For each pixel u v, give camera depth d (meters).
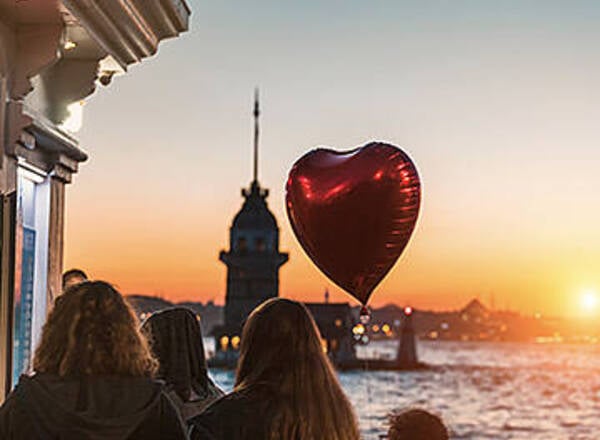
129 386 3.70
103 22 6.92
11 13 6.39
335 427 4.16
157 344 5.35
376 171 7.93
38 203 7.63
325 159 8.23
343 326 158.75
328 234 8.06
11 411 3.61
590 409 161.75
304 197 8.09
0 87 6.36
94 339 3.69
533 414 151.38
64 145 7.56
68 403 3.60
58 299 3.82
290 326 4.24
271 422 4.06
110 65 7.78
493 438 120.56
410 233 8.11
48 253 7.66
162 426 3.72
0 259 6.52
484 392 190.88
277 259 142.00
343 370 157.25
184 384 5.33
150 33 7.71
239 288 140.38
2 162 6.40
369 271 8.16
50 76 7.52
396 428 4.09
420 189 8.02
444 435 4.07
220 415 4.09
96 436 3.57
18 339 7.09
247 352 4.27
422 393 179.38
